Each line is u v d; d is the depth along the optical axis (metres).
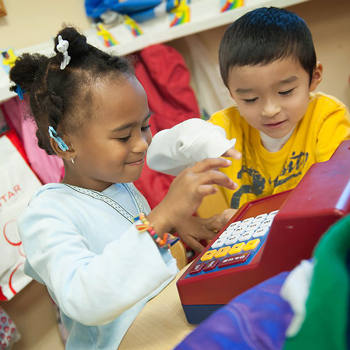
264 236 0.57
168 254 0.57
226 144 0.69
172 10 1.56
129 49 1.47
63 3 1.50
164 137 0.83
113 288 0.54
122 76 0.67
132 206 0.82
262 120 0.85
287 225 0.43
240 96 0.85
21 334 1.42
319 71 0.90
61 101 0.67
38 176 1.36
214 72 1.72
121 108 0.66
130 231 0.56
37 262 0.64
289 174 0.95
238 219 0.68
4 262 1.22
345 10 1.57
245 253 0.54
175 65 1.56
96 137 0.67
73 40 0.69
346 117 0.88
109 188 0.80
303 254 0.44
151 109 1.55
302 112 0.85
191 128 0.76
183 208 0.53
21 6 1.41
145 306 0.66
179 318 0.60
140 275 0.54
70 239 0.63
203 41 1.71
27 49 1.39
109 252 0.56
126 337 0.60
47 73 0.70
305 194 0.45
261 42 0.80
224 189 1.01
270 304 0.33
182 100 1.57
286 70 0.80
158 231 0.54
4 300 1.25
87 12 1.54
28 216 0.68
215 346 0.32
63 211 0.70
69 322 0.79
